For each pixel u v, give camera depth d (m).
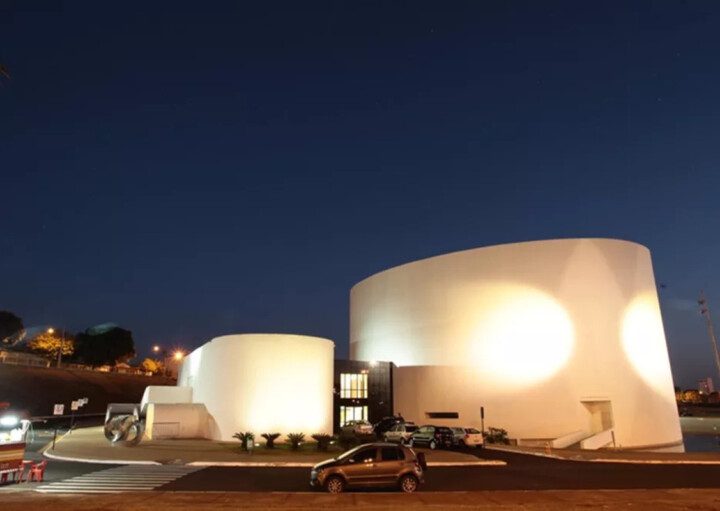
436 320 51.47
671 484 19.97
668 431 44.06
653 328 46.19
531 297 46.25
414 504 15.34
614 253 45.88
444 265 52.06
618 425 42.16
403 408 50.78
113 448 31.42
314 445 33.38
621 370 43.28
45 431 45.31
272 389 37.44
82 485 18.83
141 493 17.03
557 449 37.25
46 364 88.88
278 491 17.86
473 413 46.78
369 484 17.58
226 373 38.25
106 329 103.00
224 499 15.98
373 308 60.03
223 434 37.03
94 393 79.19
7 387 68.81
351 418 49.94
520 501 15.95
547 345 44.84
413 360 52.81
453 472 23.39
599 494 17.28
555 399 43.66
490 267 48.75
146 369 111.25
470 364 48.00
